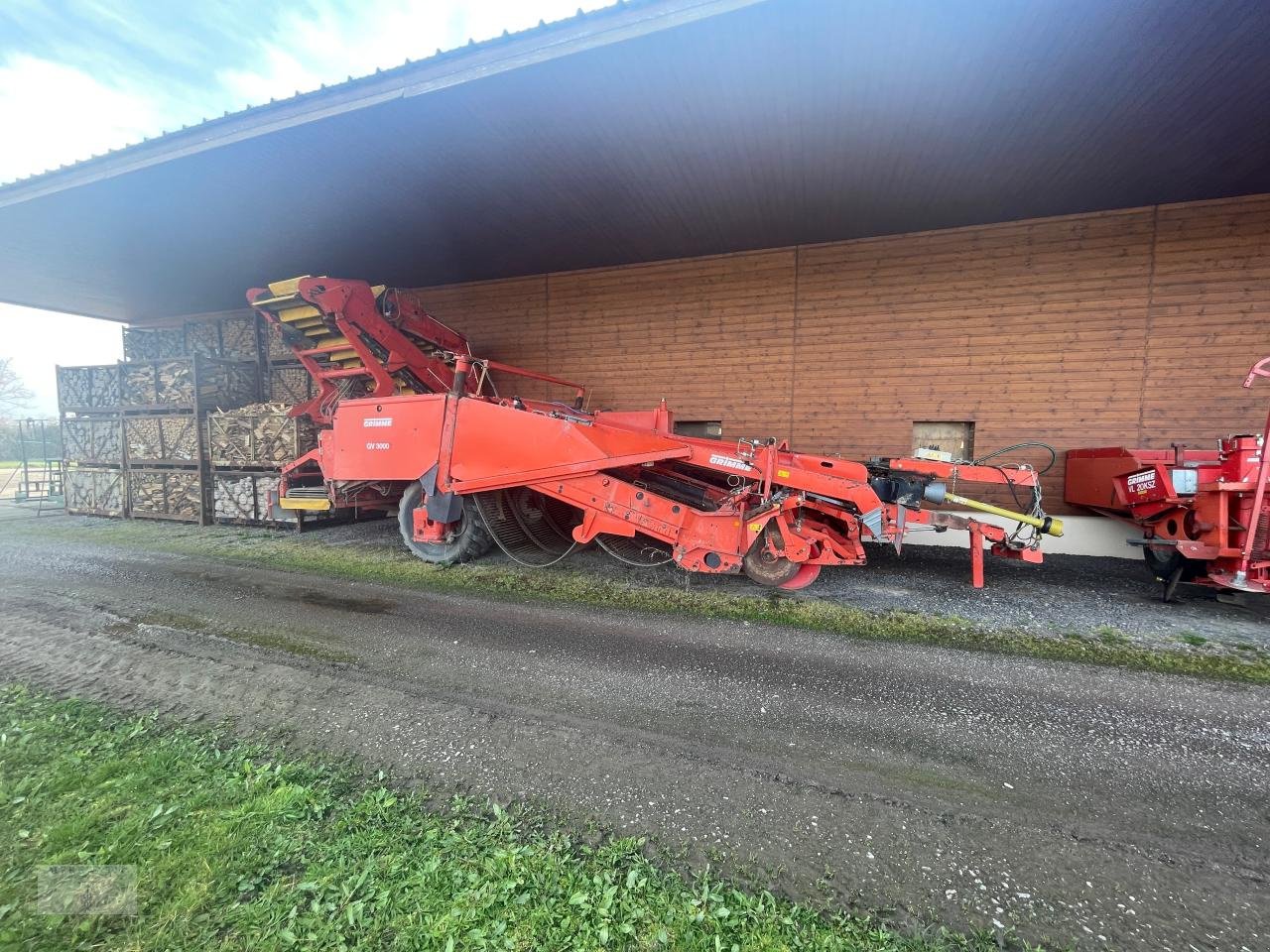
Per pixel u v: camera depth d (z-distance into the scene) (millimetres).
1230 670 3266
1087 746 2479
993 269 6855
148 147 5609
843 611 4301
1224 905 1624
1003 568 5719
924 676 3172
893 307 7293
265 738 2496
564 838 1872
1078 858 1814
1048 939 1503
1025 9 3475
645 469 5344
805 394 7754
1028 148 5078
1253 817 2020
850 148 5164
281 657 3373
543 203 6438
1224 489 4105
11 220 7070
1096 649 3588
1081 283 6527
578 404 7723
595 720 2670
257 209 6707
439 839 1855
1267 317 5938
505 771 2264
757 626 3967
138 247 8117
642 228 7137
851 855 1819
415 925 1508
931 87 4262
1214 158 5176
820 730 2600
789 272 7758
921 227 6988
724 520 4570
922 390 7211
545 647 3564
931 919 1562
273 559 5906
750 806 2059
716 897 1620
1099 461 5797
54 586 4902
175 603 4418
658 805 2059
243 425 7980
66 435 9680
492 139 5121
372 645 3582
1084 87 4215
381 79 4500
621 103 4535
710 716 2717
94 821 1921
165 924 1520
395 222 7062
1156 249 6254
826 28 3672
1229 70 3979
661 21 3678
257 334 9547
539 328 9219
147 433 8852
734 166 5520
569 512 6359
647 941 1473
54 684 3014
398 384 7309
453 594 4676
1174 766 2334
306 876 1692
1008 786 2193
